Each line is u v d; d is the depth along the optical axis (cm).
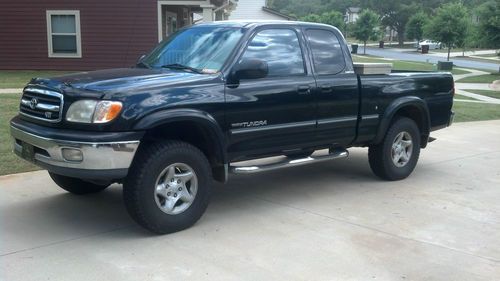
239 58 530
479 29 3362
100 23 2072
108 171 446
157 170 472
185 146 493
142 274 409
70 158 450
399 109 691
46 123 477
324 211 568
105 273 409
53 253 444
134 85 468
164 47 604
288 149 583
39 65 2117
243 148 538
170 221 487
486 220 550
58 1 2056
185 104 481
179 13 2402
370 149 697
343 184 684
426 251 465
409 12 9400
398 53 6228
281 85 554
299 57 585
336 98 608
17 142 520
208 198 515
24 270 411
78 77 500
